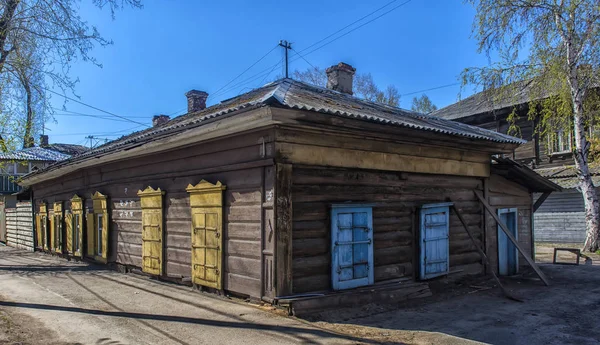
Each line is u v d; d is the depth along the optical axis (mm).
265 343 4945
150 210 9445
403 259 8055
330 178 7043
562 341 5367
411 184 8336
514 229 10727
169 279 8945
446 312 6723
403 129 7152
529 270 10914
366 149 7434
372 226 7500
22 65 10492
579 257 12891
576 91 14672
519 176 10414
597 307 7141
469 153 9422
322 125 6383
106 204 11383
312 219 6793
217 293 7516
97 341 5047
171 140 7699
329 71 11898
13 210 20578
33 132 13078
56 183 15375
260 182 6582
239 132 6844
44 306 6879
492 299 7684
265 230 6484
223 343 4941
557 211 19812
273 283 6301
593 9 13602
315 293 6555
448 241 8836
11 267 12039
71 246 13812
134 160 10258
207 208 7715
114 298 7434
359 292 6844
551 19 14188
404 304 7176
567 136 18203
